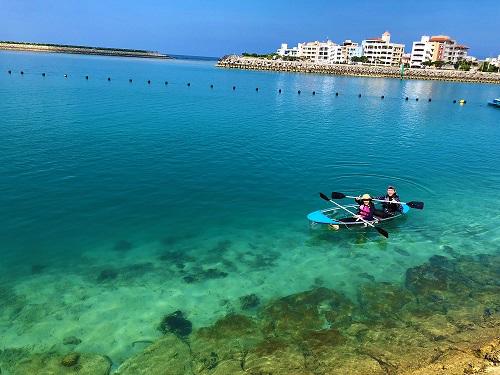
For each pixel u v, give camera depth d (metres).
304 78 114.88
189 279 13.47
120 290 12.73
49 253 14.51
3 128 30.05
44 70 85.62
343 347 10.20
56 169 22.19
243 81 92.81
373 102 61.59
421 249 15.84
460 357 9.64
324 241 16.25
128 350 10.32
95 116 37.12
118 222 16.98
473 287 13.16
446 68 158.38
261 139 31.75
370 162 26.84
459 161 28.16
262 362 9.68
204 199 19.66
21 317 11.35
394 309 11.95
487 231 17.50
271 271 14.12
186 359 9.90
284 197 20.36
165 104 48.28
